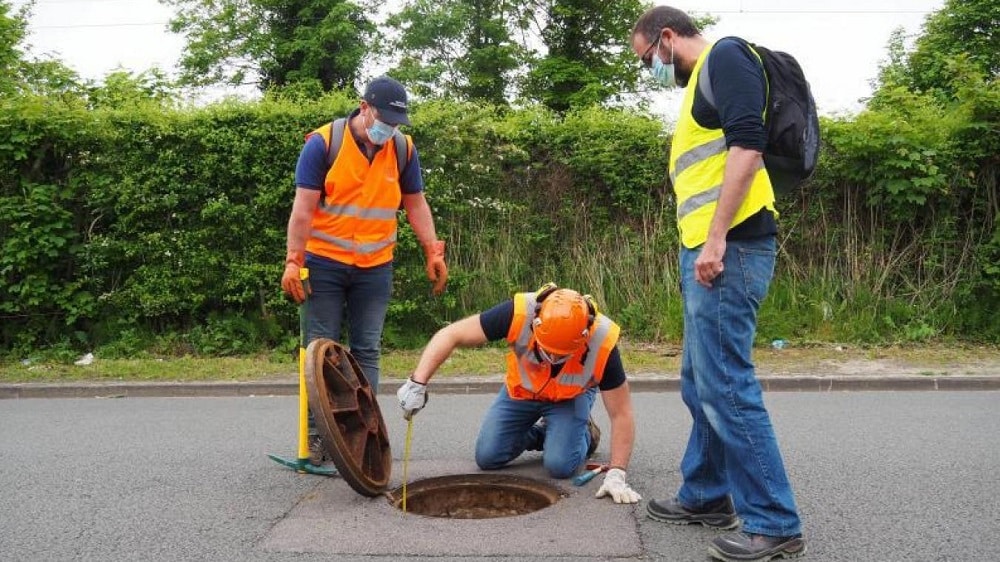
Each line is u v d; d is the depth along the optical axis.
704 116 3.53
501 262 10.62
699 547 3.73
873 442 5.88
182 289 9.89
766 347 9.99
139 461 5.51
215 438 6.25
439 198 10.22
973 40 26.17
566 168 10.78
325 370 4.51
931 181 9.91
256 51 33.91
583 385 4.61
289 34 34.84
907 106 10.43
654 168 10.62
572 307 4.26
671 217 10.66
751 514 3.53
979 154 10.11
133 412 7.46
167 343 9.90
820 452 5.58
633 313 10.43
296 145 9.80
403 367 9.17
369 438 4.66
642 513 4.17
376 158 5.12
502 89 35.44
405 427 6.61
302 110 9.88
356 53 33.56
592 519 4.07
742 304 3.48
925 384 8.37
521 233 10.76
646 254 10.65
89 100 11.80
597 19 33.62
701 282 3.44
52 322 10.01
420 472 4.97
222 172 9.86
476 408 7.46
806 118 3.52
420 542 3.78
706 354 3.53
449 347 4.43
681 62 3.70
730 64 3.37
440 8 35.53
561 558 3.59
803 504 4.42
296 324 10.09
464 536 3.85
